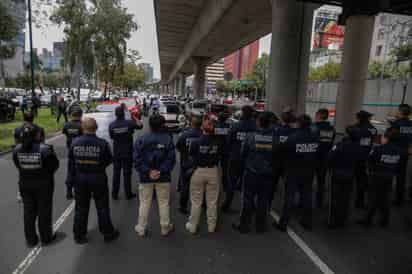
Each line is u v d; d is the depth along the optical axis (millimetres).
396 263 3545
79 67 23188
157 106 16484
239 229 4305
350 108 10508
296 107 10711
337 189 4410
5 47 13617
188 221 4590
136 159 3887
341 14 10570
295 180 4250
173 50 36250
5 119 15789
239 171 5023
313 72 48250
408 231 4449
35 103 17062
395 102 23953
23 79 51562
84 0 21531
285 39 10219
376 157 4457
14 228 4117
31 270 3156
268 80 10977
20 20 13352
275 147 4070
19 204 4988
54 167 3652
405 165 5449
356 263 3527
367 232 4395
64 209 4852
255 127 4953
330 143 5328
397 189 5586
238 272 3256
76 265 3275
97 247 3689
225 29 18875
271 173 4129
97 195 3719
